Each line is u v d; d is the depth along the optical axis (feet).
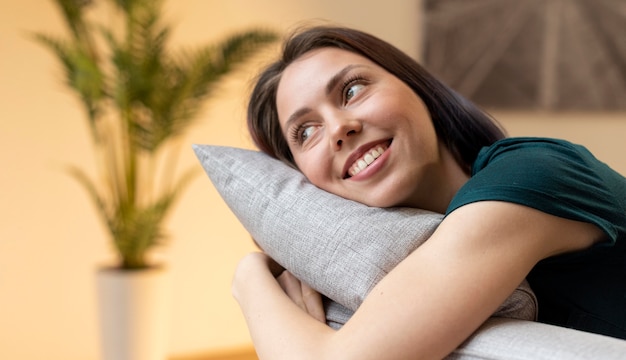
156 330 8.42
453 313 2.68
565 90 10.81
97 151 9.42
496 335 2.72
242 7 10.18
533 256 2.80
